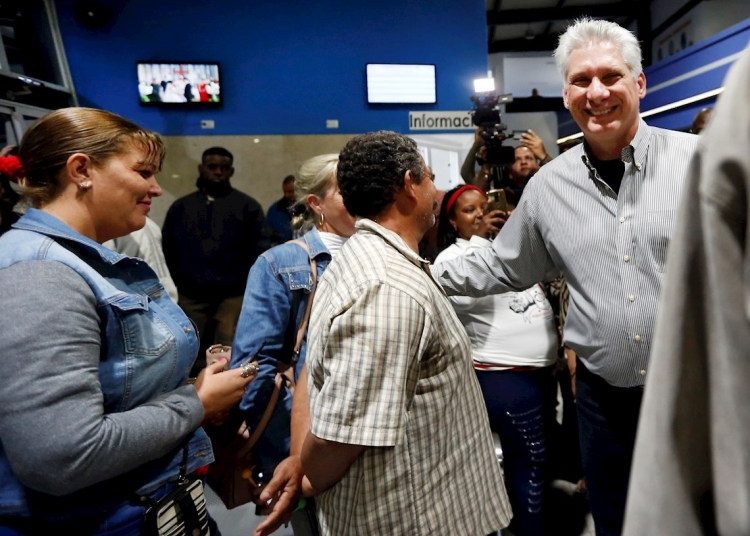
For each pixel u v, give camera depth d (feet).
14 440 2.37
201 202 12.55
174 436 2.89
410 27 14.80
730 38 15.28
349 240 3.22
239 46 14.20
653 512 1.18
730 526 1.05
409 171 3.10
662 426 1.18
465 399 3.22
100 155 2.88
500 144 8.83
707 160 1.06
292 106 14.60
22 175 2.92
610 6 32.76
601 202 4.33
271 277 4.53
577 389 5.15
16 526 2.66
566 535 6.63
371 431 2.63
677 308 1.16
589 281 4.46
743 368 1.02
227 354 4.35
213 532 3.61
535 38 37.37
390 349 2.67
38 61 12.84
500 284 5.28
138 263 3.15
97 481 2.58
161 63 13.66
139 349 2.89
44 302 2.44
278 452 4.39
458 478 3.16
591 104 4.13
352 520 2.98
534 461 5.82
